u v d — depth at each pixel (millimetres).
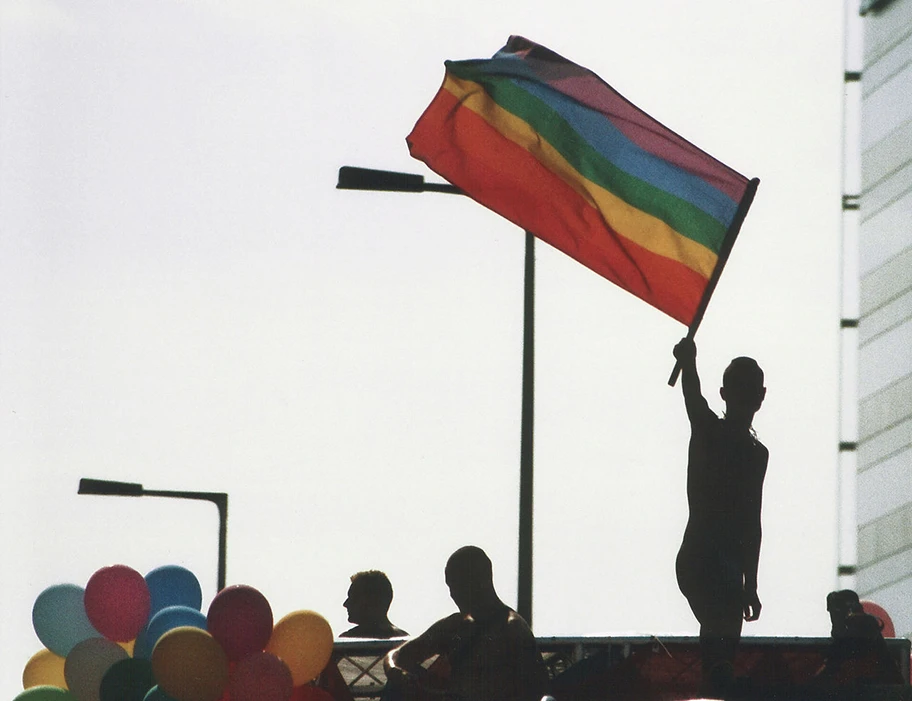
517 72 31297
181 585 27469
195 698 24141
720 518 24797
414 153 31359
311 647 25016
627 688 25375
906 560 106375
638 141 30609
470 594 24078
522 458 38750
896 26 112938
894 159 113000
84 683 25922
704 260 29812
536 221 30828
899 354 110562
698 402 25094
